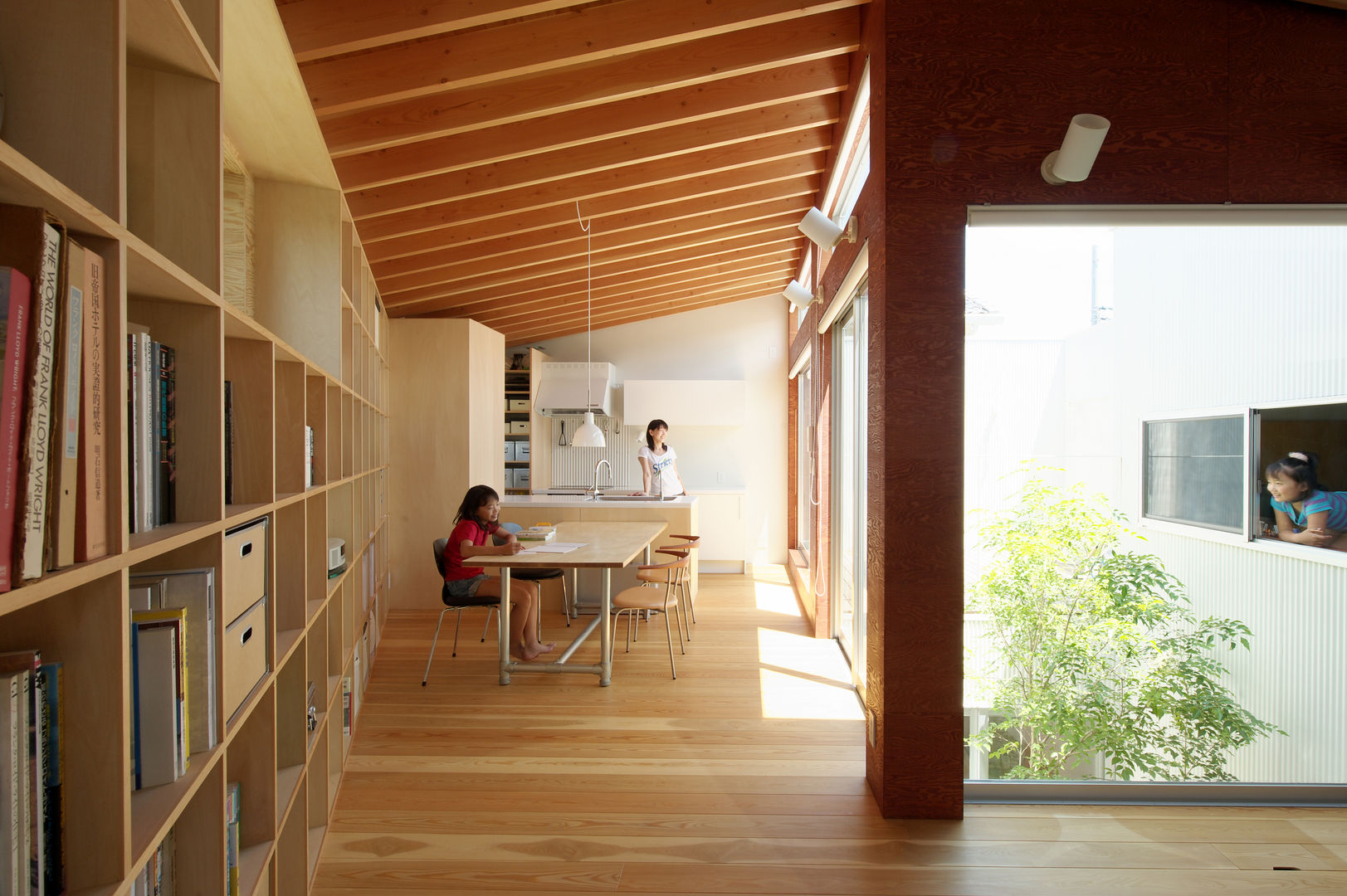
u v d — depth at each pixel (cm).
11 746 78
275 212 275
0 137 87
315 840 238
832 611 509
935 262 259
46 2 88
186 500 126
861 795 278
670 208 486
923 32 260
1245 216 263
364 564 388
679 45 315
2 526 70
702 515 797
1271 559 274
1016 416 278
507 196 416
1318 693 271
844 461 497
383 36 244
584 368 805
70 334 81
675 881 221
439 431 592
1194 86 261
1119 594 278
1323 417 271
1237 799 271
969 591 280
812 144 430
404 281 509
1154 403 277
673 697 387
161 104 131
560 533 511
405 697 386
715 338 852
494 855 235
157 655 111
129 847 89
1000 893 215
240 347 160
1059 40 260
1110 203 260
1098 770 277
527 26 280
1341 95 262
